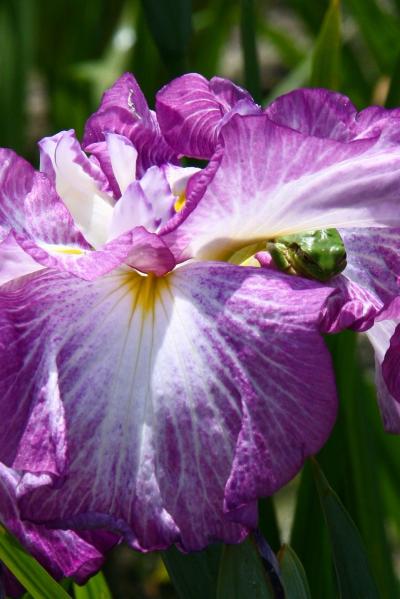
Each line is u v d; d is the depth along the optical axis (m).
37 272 0.70
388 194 0.70
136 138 0.76
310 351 0.68
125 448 0.68
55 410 0.68
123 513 0.68
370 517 0.90
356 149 0.69
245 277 0.70
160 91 0.75
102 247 0.70
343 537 0.74
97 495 0.68
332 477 0.87
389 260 0.72
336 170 0.69
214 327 0.69
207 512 0.68
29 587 0.74
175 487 0.68
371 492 0.90
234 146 0.68
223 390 0.68
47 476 0.68
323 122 0.72
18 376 0.68
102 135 0.76
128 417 0.69
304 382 0.68
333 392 0.68
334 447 0.87
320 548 0.87
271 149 0.68
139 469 0.68
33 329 0.69
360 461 0.90
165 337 0.69
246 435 0.68
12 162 0.71
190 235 0.70
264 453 0.68
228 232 0.71
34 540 0.71
